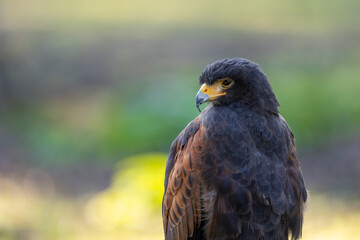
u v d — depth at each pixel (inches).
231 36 1066.1
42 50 996.6
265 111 222.7
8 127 720.3
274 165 219.8
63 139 660.7
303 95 663.8
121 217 441.1
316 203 482.3
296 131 618.5
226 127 217.6
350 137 595.2
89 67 929.5
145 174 456.1
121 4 1381.6
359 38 984.3
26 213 449.4
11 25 1150.3
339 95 661.9
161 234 424.2
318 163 553.9
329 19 1116.5
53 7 1325.0
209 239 220.7
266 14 1207.6
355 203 472.1
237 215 216.2
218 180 215.8
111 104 762.8
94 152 625.9
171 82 741.9
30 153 629.9
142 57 968.9
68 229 436.1
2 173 557.9
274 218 219.9
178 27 1144.2
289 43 994.1
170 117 637.9
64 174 569.3
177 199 225.8
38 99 818.8
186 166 220.8
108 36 1086.4
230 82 223.5
